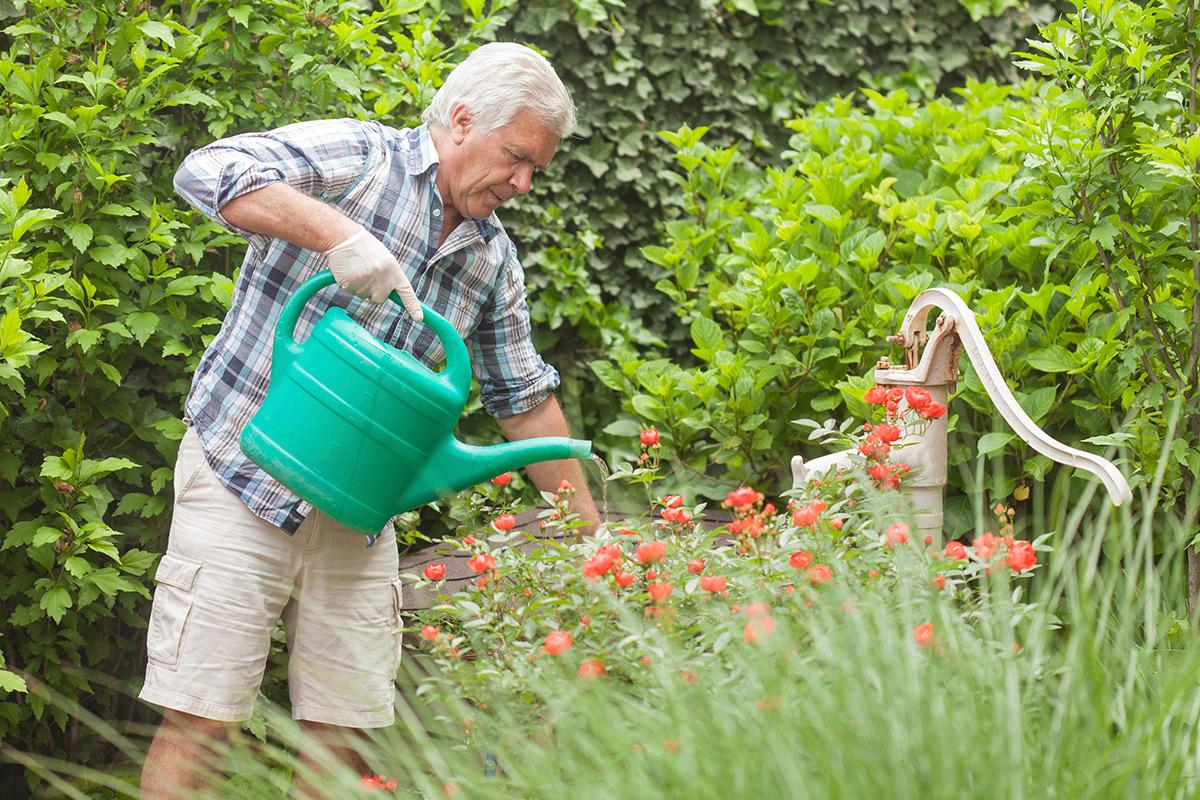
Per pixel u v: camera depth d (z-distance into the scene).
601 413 5.61
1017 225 4.49
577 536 3.22
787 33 6.39
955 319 3.14
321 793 2.18
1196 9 3.77
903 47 6.72
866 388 4.23
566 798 1.79
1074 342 4.13
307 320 2.95
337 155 2.91
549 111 2.90
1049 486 4.15
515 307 3.33
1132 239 3.79
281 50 4.21
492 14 5.08
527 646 2.44
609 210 5.83
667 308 5.95
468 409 5.05
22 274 3.41
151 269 3.89
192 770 2.95
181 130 4.21
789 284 4.52
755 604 2.00
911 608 2.14
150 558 3.79
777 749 1.71
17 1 3.85
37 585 3.65
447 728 2.32
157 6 4.54
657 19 5.93
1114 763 1.83
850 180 4.75
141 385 4.29
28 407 3.74
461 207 3.01
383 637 3.21
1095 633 2.12
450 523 4.84
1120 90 3.76
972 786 1.71
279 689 4.12
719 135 6.22
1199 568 3.63
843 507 3.02
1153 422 3.85
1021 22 6.94
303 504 2.95
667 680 1.95
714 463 4.96
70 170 3.89
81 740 4.03
